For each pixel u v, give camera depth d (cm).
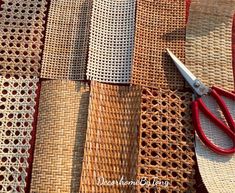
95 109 73
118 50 80
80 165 70
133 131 71
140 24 82
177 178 70
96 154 70
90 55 78
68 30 82
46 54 80
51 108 74
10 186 69
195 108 73
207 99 76
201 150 72
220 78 79
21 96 76
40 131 72
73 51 80
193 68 79
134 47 79
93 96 74
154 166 70
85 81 77
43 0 85
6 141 72
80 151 71
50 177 69
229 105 76
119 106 74
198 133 72
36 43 81
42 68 78
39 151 71
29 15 84
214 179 70
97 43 80
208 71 79
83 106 74
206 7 83
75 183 68
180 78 78
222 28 83
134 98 74
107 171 69
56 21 83
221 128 73
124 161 70
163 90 76
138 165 69
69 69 79
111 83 78
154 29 82
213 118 73
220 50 81
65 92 75
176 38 82
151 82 77
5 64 78
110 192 68
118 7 84
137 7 83
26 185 69
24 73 78
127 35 81
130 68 78
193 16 84
